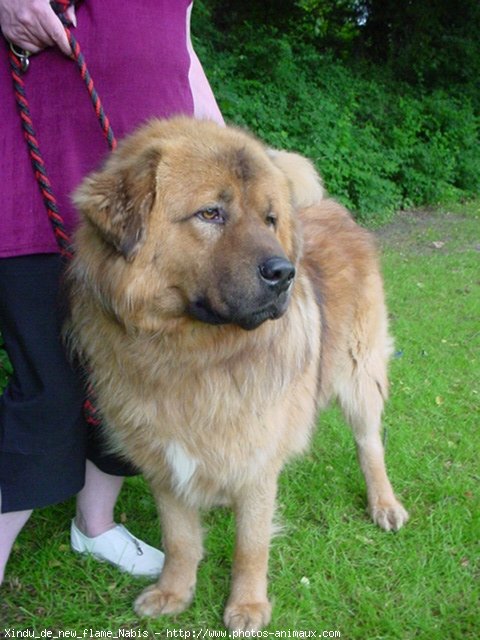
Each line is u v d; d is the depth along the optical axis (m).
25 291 1.24
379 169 5.77
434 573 1.47
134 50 1.23
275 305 1.12
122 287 1.12
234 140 1.19
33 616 1.35
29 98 1.20
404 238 4.98
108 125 1.21
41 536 1.57
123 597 1.42
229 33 6.25
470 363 2.54
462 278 3.81
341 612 1.38
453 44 7.57
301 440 1.41
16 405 1.29
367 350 1.71
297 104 5.57
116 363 1.22
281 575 1.46
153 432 1.24
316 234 1.66
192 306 1.14
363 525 1.63
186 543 1.37
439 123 6.72
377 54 7.82
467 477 1.79
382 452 1.73
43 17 1.13
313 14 7.55
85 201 1.10
